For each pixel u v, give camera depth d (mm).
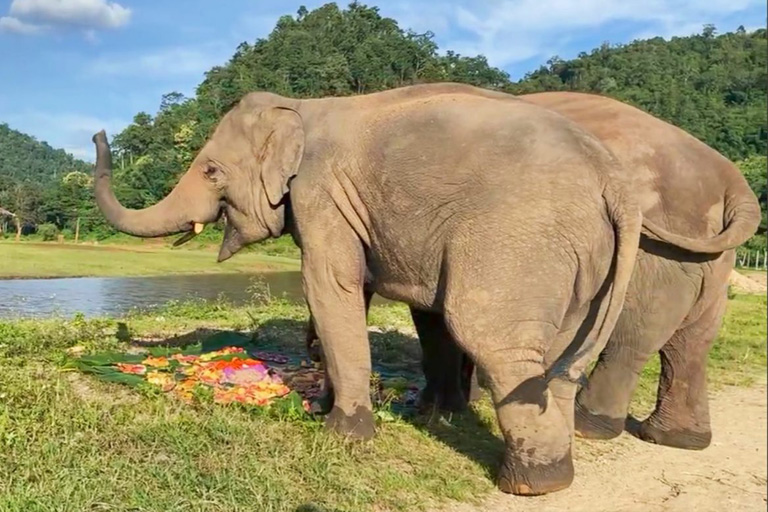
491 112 4328
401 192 4383
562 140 4105
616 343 5070
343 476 4102
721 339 10023
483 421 5414
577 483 4430
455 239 4148
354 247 4742
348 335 4793
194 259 34406
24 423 4305
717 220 4672
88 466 3803
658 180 4637
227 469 3951
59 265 26875
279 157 4980
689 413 5227
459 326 4102
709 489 4484
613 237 4098
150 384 5355
